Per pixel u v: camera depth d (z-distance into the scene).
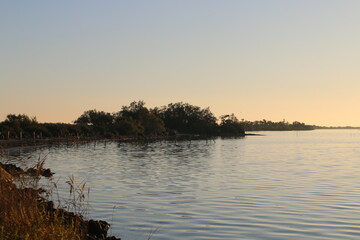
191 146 115.44
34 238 11.16
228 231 18.41
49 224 12.60
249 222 20.05
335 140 181.75
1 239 10.73
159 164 55.50
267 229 18.72
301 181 35.88
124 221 20.17
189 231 18.44
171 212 22.34
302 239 17.09
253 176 40.22
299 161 61.00
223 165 53.91
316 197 27.12
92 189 30.58
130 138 171.50
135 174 42.38
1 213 12.61
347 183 34.31
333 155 76.38
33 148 88.31
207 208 23.48
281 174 42.03
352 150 95.69
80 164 54.81
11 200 13.05
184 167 51.00
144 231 18.39
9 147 83.88
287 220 20.44
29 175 15.39
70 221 15.44
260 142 153.75
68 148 94.38
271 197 27.20
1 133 98.69
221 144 132.88
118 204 24.48
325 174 41.88
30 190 14.27
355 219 20.59
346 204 24.53
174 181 36.31
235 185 33.34
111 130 171.88
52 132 132.00
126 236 17.53
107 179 37.72
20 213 12.41
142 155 75.44
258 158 68.19
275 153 83.25
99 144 120.06
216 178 38.56
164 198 26.91
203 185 33.47
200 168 49.53
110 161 60.66
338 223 19.78
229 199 26.48
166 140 162.50
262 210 22.86
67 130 136.50
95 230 16.62
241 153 83.25
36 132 118.62
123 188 31.56
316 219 20.66
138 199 26.41
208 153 82.81
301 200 25.97
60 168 48.91
